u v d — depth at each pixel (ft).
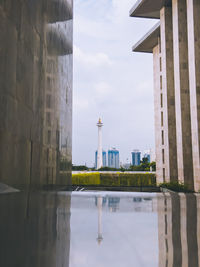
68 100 53.78
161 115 147.84
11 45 23.13
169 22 127.75
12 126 22.88
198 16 97.81
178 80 109.29
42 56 32.01
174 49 113.50
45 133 33.60
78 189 110.63
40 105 31.19
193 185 103.91
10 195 16.58
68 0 54.29
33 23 28.76
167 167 120.16
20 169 24.53
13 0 23.67
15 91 23.72
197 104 94.43
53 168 38.04
